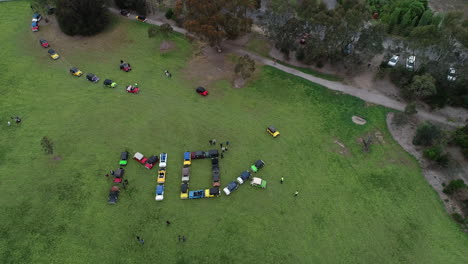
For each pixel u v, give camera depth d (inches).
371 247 2388.0
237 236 2428.6
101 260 2292.1
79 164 2869.1
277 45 4055.1
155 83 3663.9
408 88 3324.3
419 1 4394.7
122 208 2571.4
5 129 3142.2
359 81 3727.9
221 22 3619.6
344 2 4303.6
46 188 2701.8
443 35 3208.7
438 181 2785.4
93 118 3265.3
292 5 4008.4
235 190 2704.2
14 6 4744.1
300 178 2810.0
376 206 2623.0
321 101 3513.8
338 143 3102.9
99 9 4224.9
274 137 3127.5
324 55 3806.6
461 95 3383.4
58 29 4384.8
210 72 3818.9
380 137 3152.1
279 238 2427.4
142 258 2305.6
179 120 3272.6
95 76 3666.3
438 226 2501.2
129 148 3006.9
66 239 2396.7
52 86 3592.5
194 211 2566.4
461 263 2305.6
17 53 4008.4
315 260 2321.6
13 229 2453.2
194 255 2325.3
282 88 3649.1
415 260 2321.6
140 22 4542.3
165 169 2837.1
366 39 3452.3
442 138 2997.0
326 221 2527.1
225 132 3171.8
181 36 4323.3
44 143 2807.6
